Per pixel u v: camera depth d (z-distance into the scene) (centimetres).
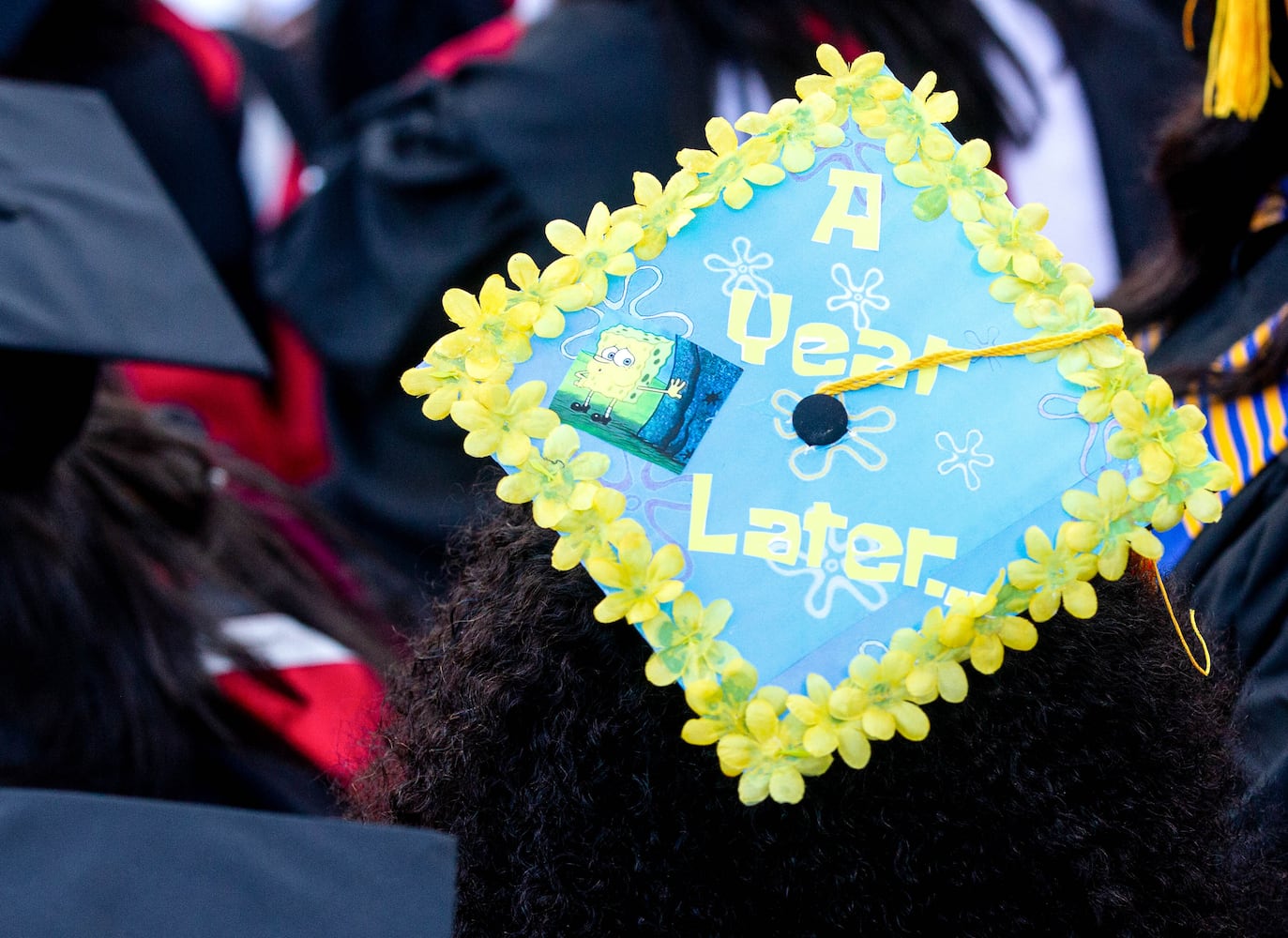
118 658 174
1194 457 130
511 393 131
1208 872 131
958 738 127
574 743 129
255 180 300
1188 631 142
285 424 292
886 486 130
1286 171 163
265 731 181
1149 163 184
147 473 188
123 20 271
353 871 123
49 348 172
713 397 131
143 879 123
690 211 133
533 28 220
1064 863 127
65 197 182
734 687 127
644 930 127
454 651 134
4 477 173
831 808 127
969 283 133
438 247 217
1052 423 131
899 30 199
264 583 191
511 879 130
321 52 303
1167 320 170
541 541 132
